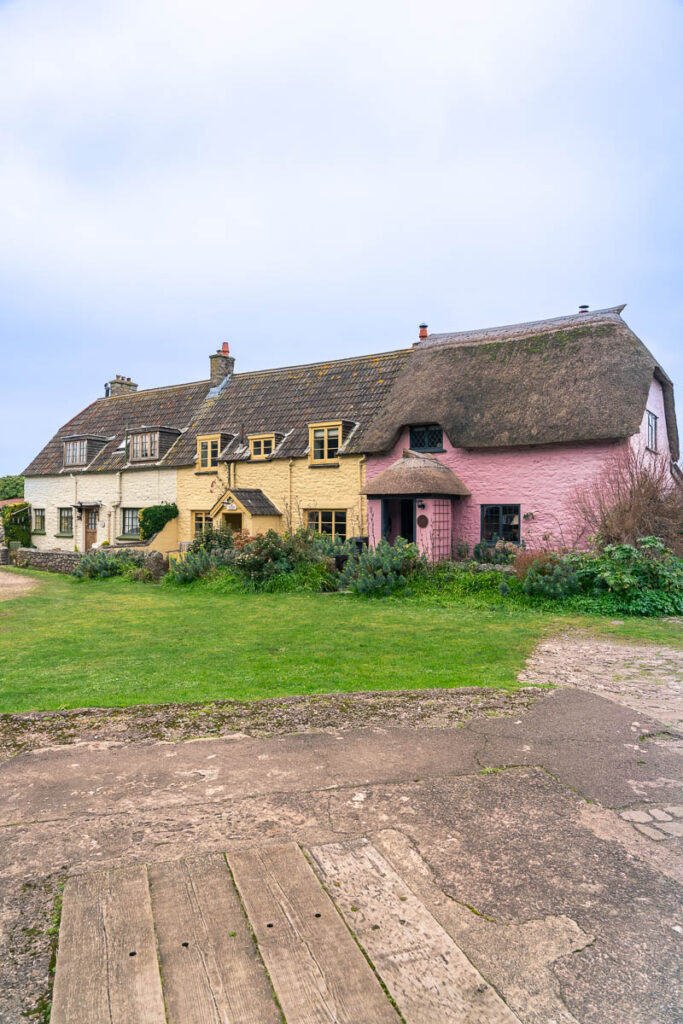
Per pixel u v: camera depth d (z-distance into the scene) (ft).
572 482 54.49
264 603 47.39
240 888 10.98
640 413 50.60
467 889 11.09
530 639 32.50
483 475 59.06
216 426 83.92
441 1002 8.74
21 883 11.11
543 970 9.34
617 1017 8.52
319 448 70.49
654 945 9.84
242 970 9.25
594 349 56.80
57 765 15.78
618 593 41.65
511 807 13.78
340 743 17.13
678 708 20.84
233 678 24.88
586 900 10.84
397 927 10.14
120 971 9.19
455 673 25.50
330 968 9.29
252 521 70.13
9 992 8.87
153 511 81.56
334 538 63.26
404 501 65.10
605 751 16.72
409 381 66.64
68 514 98.84
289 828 12.85
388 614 41.06
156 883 11.11
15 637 35.32
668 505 46.26
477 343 64.95
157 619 41.01
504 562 54.24
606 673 25.79
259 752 16.53
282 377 84.64
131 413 99.91
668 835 12.80
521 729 18.24
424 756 16.29
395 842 12.41
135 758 16.17
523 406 56.13
